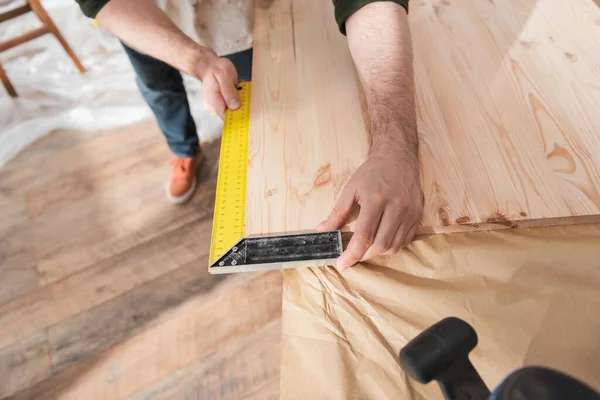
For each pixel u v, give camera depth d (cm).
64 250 183
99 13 107
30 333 162
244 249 79
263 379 146
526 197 81
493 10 119
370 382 65
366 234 74
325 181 88
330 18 124
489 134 91
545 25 113
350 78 108
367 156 87
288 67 112
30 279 175
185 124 174
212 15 138
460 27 115
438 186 84
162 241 181
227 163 93
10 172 212
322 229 80
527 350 64
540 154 87
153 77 148
